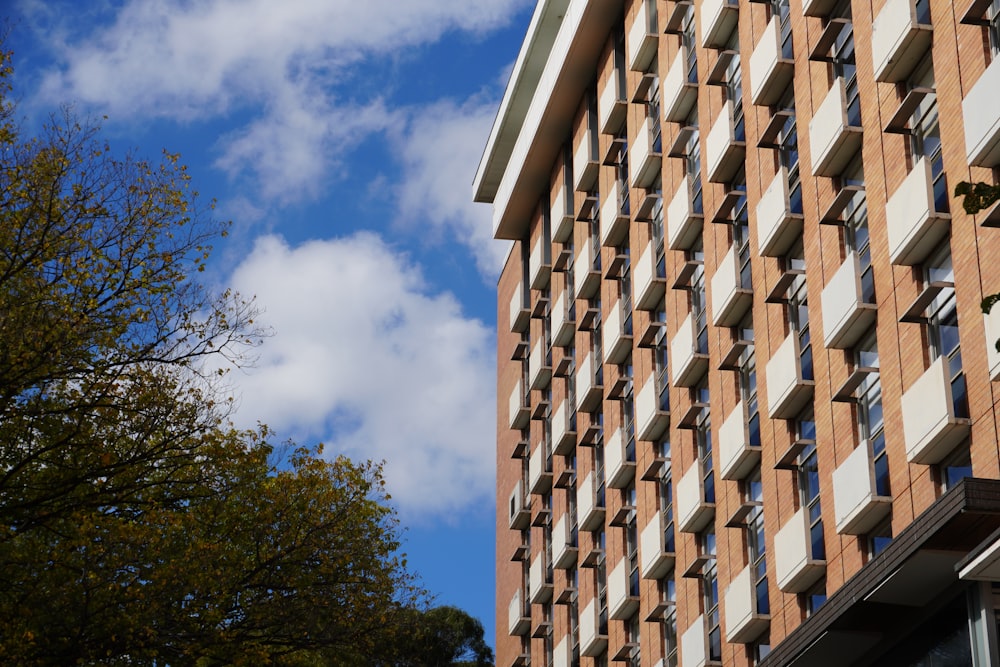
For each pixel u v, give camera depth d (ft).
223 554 91.71
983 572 71.15
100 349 80.33
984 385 84.84
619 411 157.58
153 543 85.10
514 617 190.49
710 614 127.03
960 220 88.94
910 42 94.94
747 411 121.90
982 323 85.61
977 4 86.79
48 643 80.38
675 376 136.15
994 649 72.33
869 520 96.53
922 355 91.71
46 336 75.82
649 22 154.20
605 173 168.14
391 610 101.30
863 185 102.32
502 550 207.41
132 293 80.94
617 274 160.86
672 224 140.77
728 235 127.75
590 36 168.35
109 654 81.20
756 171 122.31
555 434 179.42
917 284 93.91
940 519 74.28
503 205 201.67
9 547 80.43
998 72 83.46
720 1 131.23
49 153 80.69
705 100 136.98
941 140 92.07
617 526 153.07
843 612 84.17
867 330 101.04
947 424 85.87
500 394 218.38
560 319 181.88
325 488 99.71
